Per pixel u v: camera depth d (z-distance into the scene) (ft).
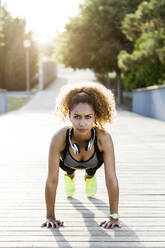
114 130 23.76
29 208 8.21
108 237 6.52
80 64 59.47
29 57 78.84
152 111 34.83
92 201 8.66
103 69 58.70
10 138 20.13
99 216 7.63
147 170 12.05
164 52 29.66
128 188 9.81
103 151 7.04
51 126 26.27
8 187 10.03
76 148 6.64
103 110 6.57
